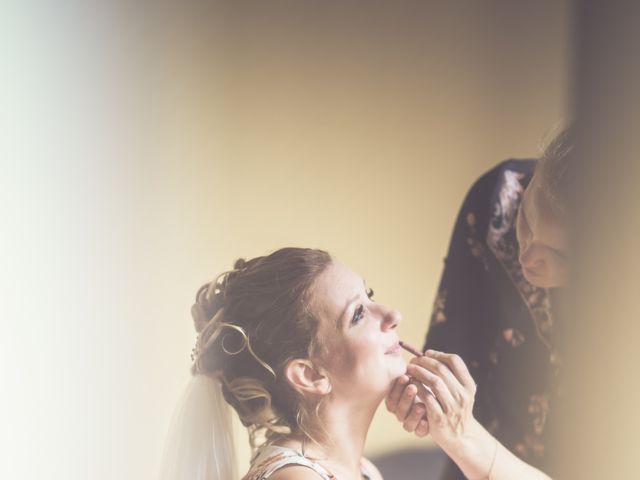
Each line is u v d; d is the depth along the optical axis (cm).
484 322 184
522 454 175
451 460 199
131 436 175
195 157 182
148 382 177
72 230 172
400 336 204
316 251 138
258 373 133
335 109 196
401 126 202
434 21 203
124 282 176
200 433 137
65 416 170
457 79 205
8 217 167
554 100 209
